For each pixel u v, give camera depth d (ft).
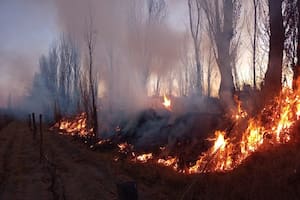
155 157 57.26
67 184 51.47
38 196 46.96
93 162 65.46
